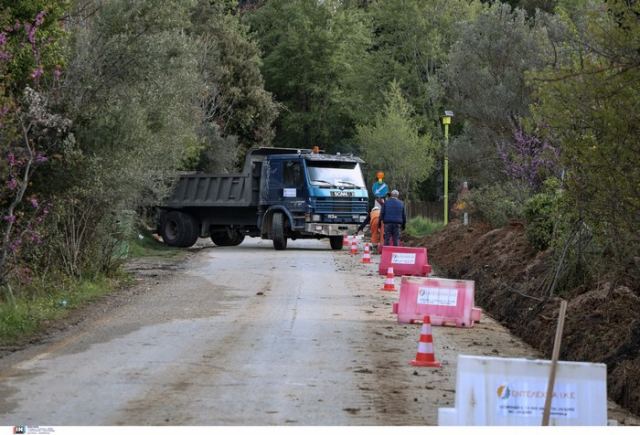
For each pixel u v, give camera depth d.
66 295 30.95
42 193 31.55
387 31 130.38
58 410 15.38
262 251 57.66
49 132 31.47
